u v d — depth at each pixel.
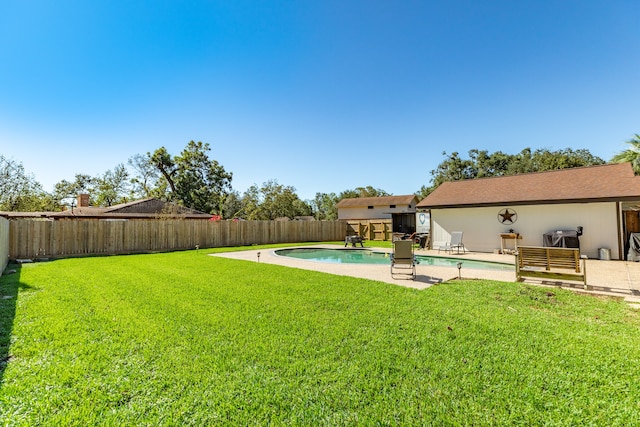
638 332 4.08
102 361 3.16
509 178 16.33
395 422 2.24
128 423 2.21
